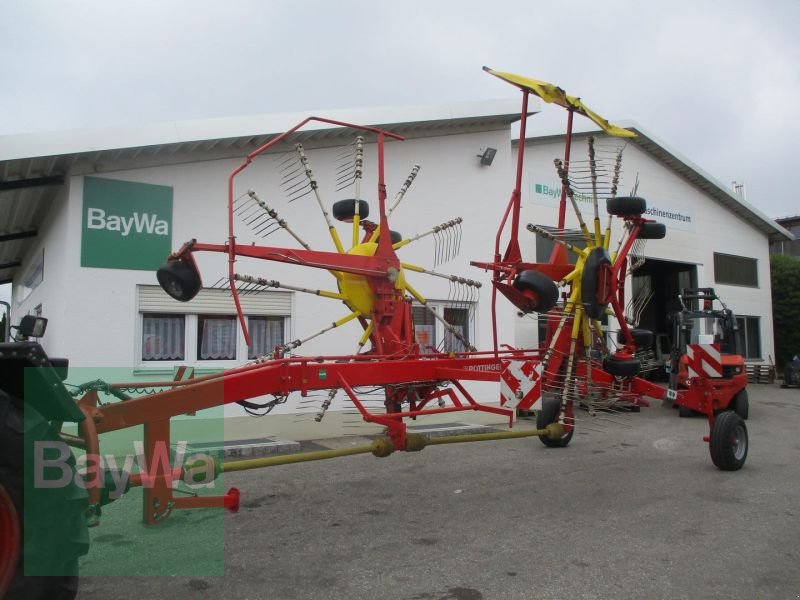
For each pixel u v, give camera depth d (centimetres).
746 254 2298
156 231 863
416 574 387
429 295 1116
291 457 425
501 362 642
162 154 870
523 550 431
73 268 809
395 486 613
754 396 1727
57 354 849
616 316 680
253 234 934
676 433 970
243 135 887
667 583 375
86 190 820
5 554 260
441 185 1145
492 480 638
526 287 597
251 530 474
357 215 650
